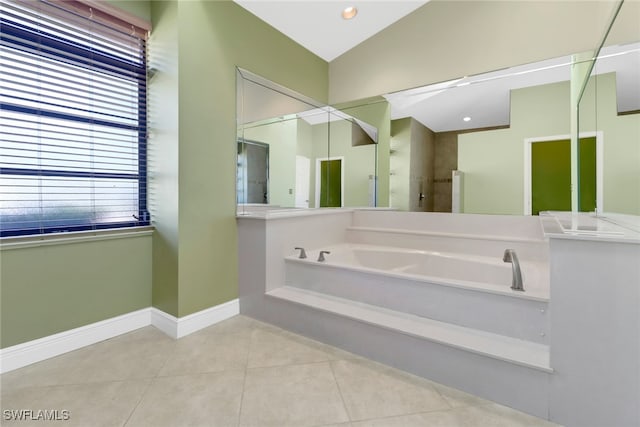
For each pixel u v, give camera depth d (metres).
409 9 2.61
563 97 2.04
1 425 1.19
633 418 1.08
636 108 1.23
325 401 1.34
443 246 2.45
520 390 1.27
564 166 2.05
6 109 1.54
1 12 1.52
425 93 2.59
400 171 2.73
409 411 1.28
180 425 1.20
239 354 1.74
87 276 1.85
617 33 1.43
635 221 1.20
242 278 2.31
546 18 2.09
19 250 1.60
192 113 1.98
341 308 1.87
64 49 1.73
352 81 3.02
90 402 1.33
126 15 1.92
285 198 2.67
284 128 2.68
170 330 1.99
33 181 1.65
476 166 2.39
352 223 3.03
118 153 2.01
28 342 1.63
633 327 1.07
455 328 1.56
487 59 2.31
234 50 2.27
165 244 2.03
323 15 2.54
